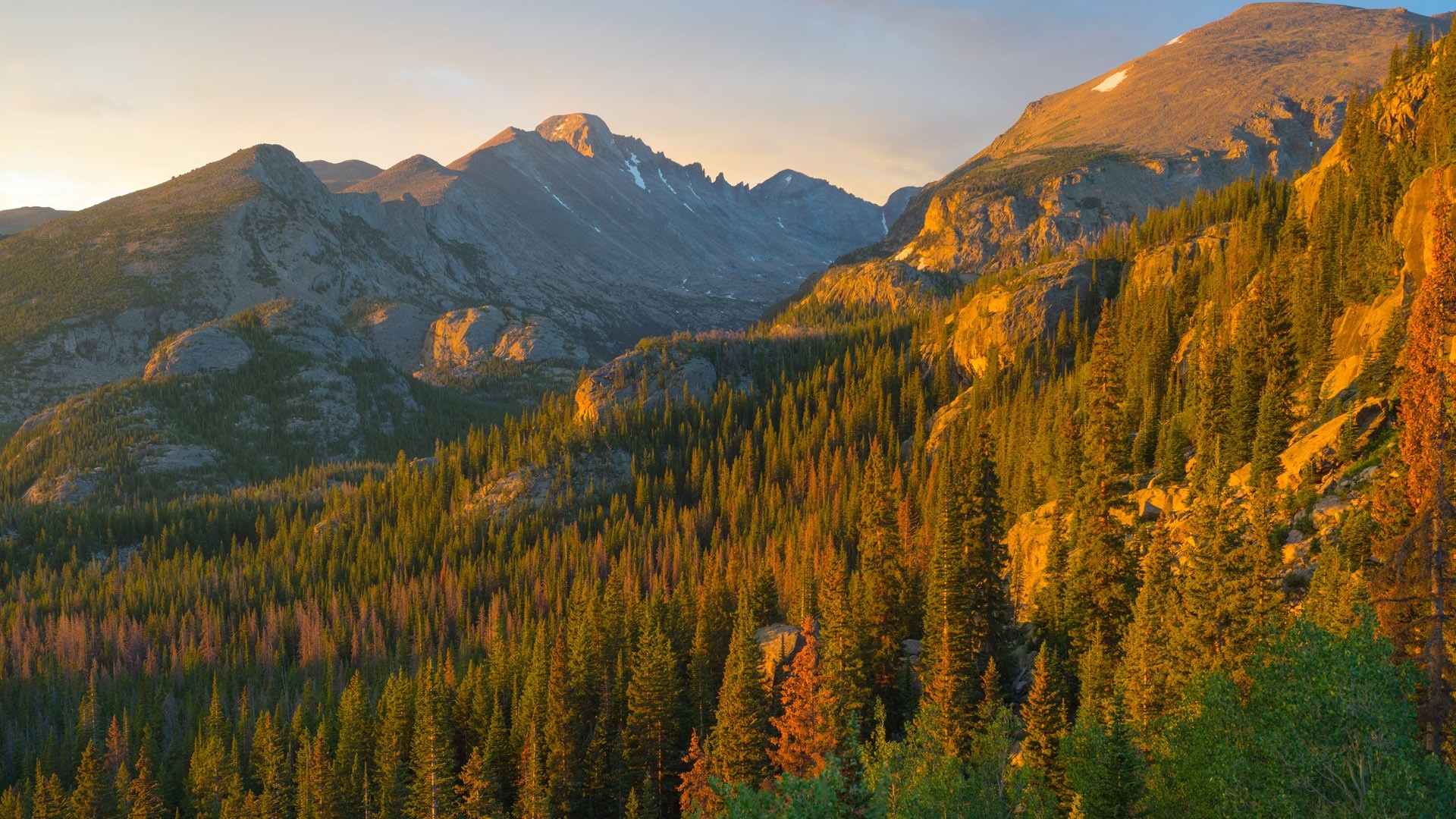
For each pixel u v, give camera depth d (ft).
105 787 370.12
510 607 570.87
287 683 501.97
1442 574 123.75
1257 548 172.24
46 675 504.43
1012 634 253.44
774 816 103.45
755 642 272.92
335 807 337.72
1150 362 418.51
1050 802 162.81
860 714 246.88
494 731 333.42
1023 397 548.31
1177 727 128.77
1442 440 129.39
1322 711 100.63
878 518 287.48
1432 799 92.12
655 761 301.43
